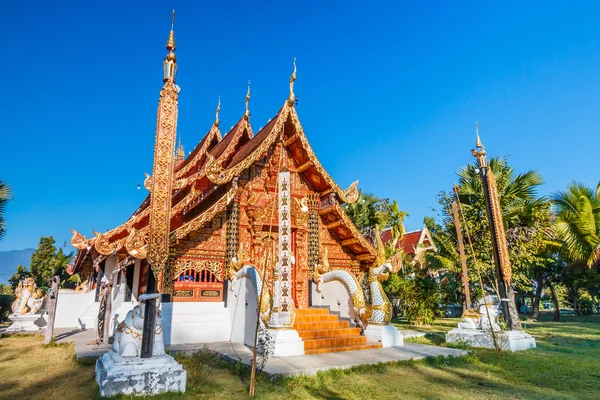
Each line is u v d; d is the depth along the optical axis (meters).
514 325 14.83
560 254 24.80
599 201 19.16
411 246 34.62
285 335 9.38
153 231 6.73
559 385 7.47
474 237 19.12
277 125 12.73
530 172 19.36
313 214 14.19
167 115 7.16
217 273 12.19
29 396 6.33
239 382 7.21
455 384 7.51
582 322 23.23
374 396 6.63
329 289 13.03
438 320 22.92
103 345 10.66
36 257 37.38
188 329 11.04
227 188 12.43
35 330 16.22
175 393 6.26
